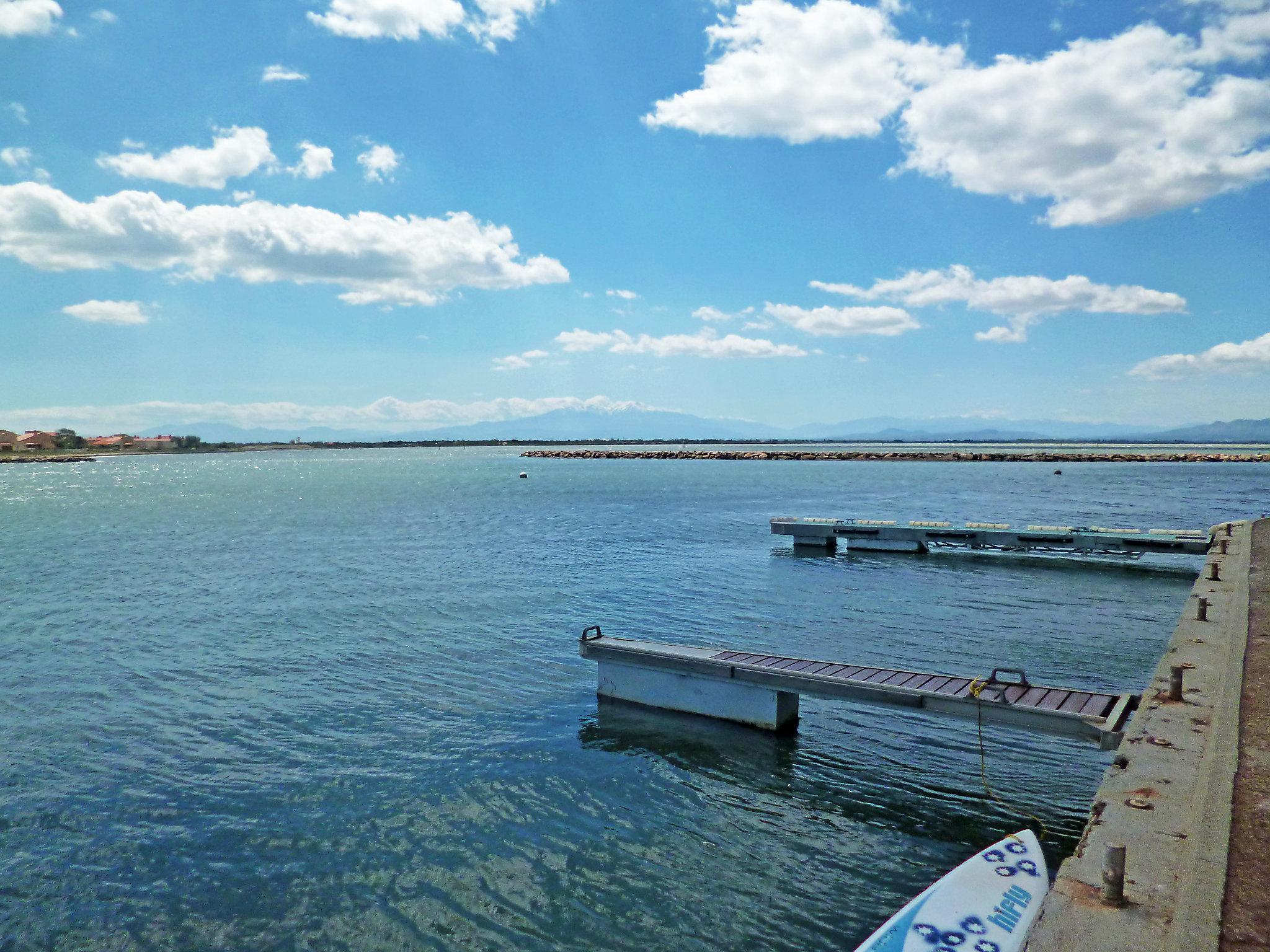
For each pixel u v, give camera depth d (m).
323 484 108.62
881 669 15.23
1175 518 52.59
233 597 29.39
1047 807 12.55
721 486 91.81
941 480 97.75
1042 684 17.98
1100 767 13.99
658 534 47.31
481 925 9.73
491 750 14.92
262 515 62.22
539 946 9.35
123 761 14.55
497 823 12.20
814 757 14.52
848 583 31.19
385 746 15.13
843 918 9.81
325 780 13.72
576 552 39.97
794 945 9.31
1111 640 22.38
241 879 10.77
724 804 12.77
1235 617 15.32
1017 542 36.91
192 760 14.57
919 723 16.19
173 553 40.94
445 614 26.12
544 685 18.70
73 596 29.95
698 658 16.28
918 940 7.78
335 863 11.13
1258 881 5.84
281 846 11.59
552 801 12.88
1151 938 5.16
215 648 22.30
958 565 35.53
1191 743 8.70
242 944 9.45
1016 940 7.78
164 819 12.38
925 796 12.96
